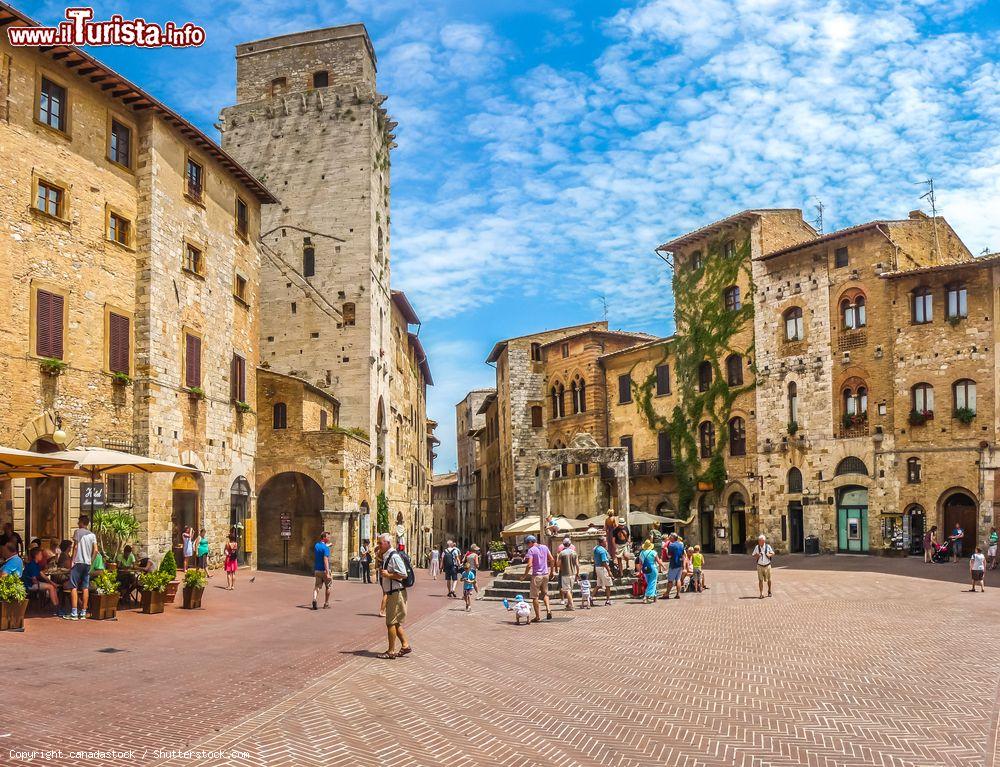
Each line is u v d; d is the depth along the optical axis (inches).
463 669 647.8
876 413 1948.8
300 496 1859.0
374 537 2080.5
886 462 1915.6
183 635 768.3
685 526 2399.1
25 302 1070.4
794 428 2117.4
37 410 1077.1
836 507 2017.7
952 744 448.5
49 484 1114.1
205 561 1374.3
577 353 2763.3
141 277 1278.3
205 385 1448.1
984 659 697.0
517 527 1772.9
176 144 1376.7
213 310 1492.4
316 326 2108.8
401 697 537.0
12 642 674.2
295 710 486.6
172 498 1330.0
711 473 2331.4
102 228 1208.2
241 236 1627.7
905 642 788.6
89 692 506.9
